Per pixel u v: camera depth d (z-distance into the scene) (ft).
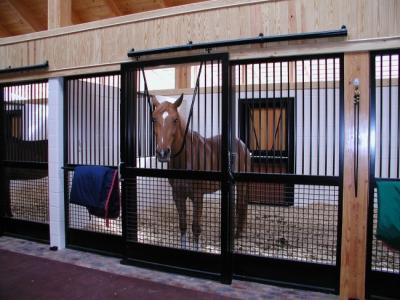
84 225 10.39
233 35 7.60
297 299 7.06
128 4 16.98
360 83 6.70
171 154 8.52
